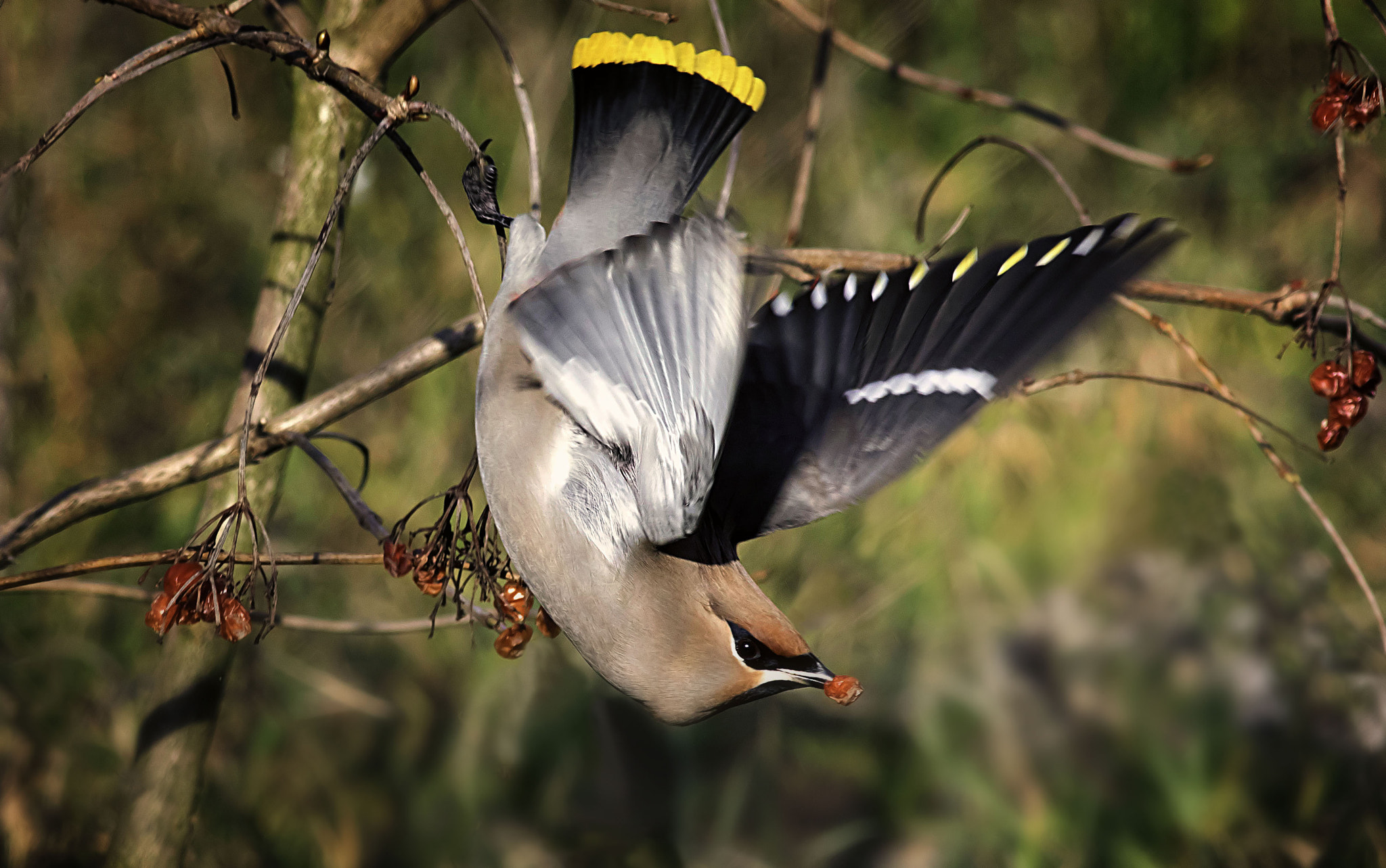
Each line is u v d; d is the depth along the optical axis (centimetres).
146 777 805
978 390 587
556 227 654
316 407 762
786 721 1118
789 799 1095
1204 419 1262
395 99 622
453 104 1256
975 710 1122
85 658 1017
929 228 1315
